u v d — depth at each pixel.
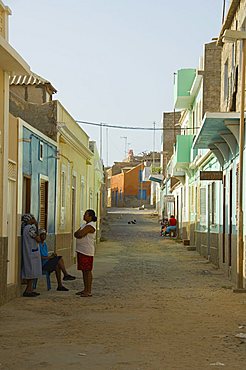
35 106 19.39
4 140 12.70
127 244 37.47
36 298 14.08
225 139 18.27
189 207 36.66
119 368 7.71
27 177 15.20
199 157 28.55
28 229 14.34
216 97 28.56
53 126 19.31
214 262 24.20
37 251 14.47
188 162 33.44
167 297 14.59
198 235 31.05
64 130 20.22
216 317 11.65
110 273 20.72
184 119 40.03
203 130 18.08
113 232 47.91
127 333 10.05
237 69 17.95
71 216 23.44
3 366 7.80
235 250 17.86
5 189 12.75
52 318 11.51
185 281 18.30
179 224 44.25
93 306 13.06
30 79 23.11
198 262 25.48
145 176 79.25
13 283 13.84
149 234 46.56
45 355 8.41
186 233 38.59
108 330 10.30
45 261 15.66
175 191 48.88
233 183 18.72
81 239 14.78
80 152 25.84
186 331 10.22
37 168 16.48
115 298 14.39
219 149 20.52
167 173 55.84
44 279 16.91
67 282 17.45
